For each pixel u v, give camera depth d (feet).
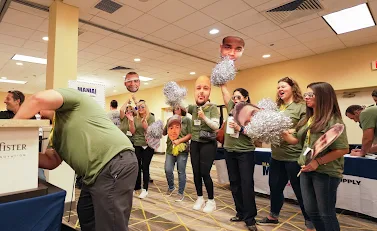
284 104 7.45
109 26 14.01
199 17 13.03
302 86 20.58
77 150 3.57
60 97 3.36
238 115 7.18
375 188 8.32
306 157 4.91
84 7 11.81
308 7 12.10
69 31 11.48
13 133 2.81
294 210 9.41
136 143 11.23
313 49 18.62
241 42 8.10
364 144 8.61
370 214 8.40
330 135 4.49
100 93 10.18
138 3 11.50
